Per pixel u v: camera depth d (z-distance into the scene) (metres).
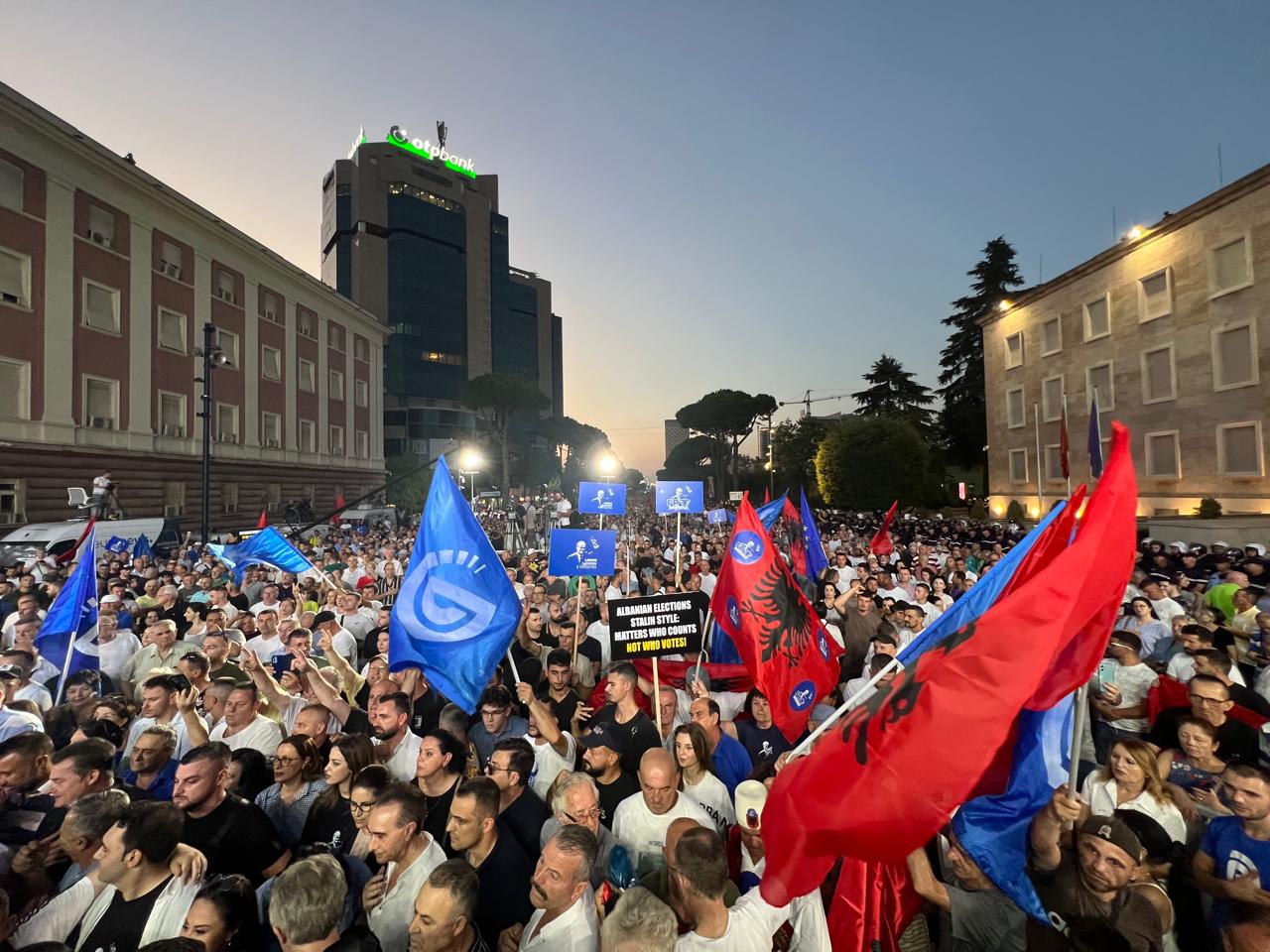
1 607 9.32
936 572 12.01
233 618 8.53
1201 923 3.00
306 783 3.91
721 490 68.06
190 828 3.25
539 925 2.72
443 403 95.56
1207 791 3.64
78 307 23.61
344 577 12.50
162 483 26.97
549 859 2.66
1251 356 23.53
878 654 5.82
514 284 117.50
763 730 5.17
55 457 22.30
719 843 2.69
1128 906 2.63
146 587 10.77
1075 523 3.19
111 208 25.16
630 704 4.64
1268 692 5.33
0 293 21.19
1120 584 2.68
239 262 32.44
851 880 3.06
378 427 46.28
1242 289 23.72
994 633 2.52
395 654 4.74
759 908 2.73
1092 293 30.98
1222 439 24.50
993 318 39.22
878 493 42.78
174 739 4.04
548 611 8.41
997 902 2.91
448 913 2.43
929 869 3.11
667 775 3.49
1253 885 2.81
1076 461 32.16
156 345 27.06
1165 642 6.77
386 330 47.19
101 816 2.99
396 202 93.44
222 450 30.91
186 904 2.80
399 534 23.84
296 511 31.61
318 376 39.28
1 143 21.19
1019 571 3.29
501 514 29.47
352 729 5.03
